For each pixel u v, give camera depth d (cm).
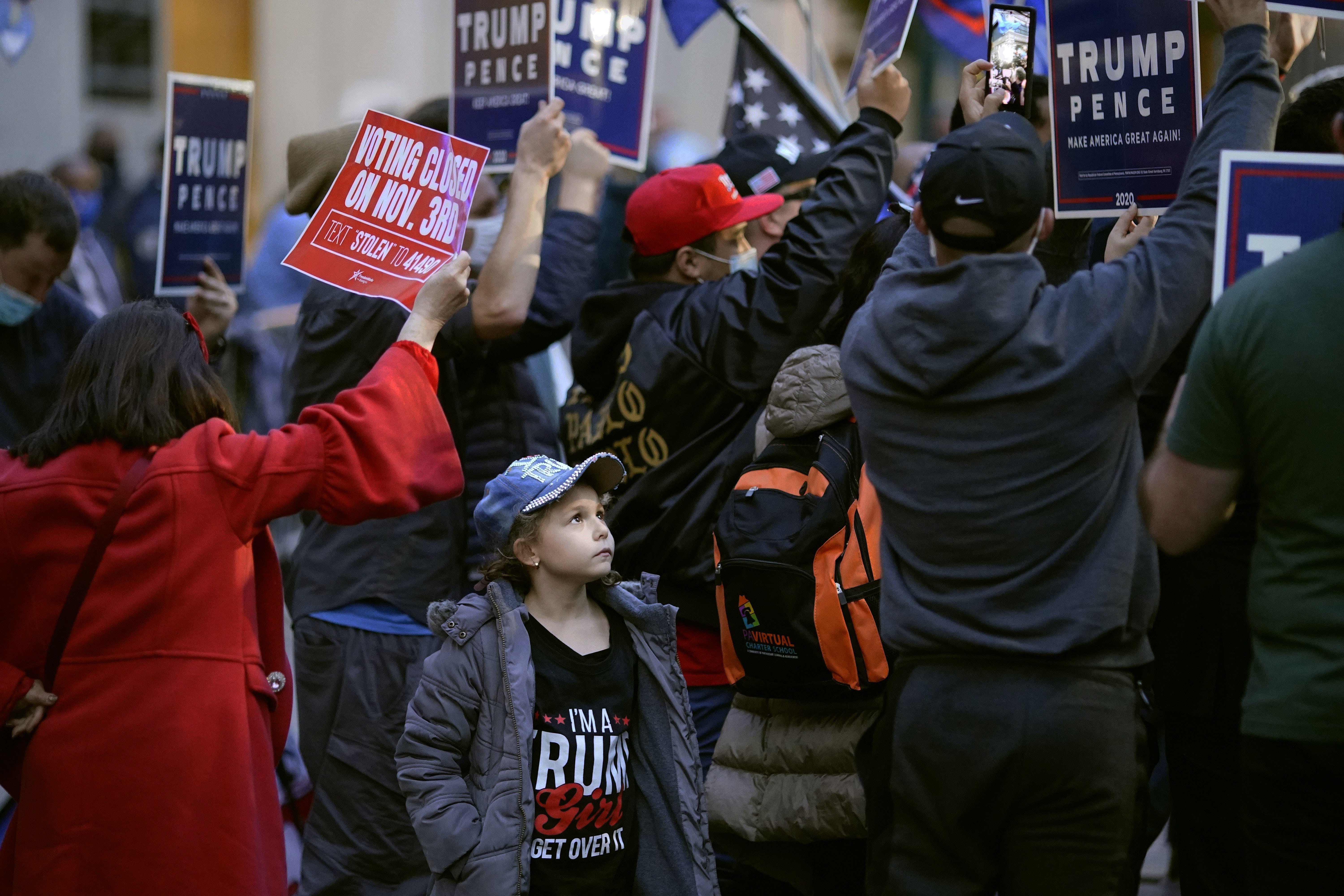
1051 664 451
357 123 700
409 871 662
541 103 679
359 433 527
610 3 707
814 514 555
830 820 566
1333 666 380
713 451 654
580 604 539
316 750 673
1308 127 532
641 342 667
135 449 517
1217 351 398
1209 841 525
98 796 499
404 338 555
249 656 521
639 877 529
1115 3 523
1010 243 454
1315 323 384
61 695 508
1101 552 449
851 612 548
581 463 652
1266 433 390
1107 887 452
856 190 637
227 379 1124
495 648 515
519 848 499
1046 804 454
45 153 1923
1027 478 448
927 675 469
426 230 588
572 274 700
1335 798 386
